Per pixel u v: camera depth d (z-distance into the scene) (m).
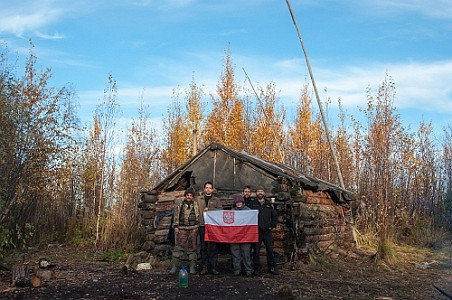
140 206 16.28
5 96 14.23
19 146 15.31
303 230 13.49
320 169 28.59
